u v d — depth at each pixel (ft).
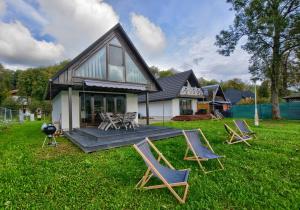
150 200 10.81
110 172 14.84
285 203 10.37
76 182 13.16
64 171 15.20
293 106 66.08
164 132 31.78
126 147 23.35
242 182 12.99
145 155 11.85
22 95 140.36
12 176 14.30
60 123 38.22
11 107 114.11
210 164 16.58
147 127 35.70
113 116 32.37
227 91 148.87
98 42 37.76
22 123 70.74
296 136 28.66
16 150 22.95
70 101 34.14
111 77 39.58
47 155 20.20
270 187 12.19
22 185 12.84
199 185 12.50
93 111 42.14
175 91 73.00
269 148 21.62
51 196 11.37
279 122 52.70
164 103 76.64
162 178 10.84
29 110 118.93
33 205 10.42
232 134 24.31
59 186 12.60
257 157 18.30
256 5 48.98
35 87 139.23
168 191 11.78
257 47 55.67
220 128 38.93
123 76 41.45
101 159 18.26
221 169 15.35
